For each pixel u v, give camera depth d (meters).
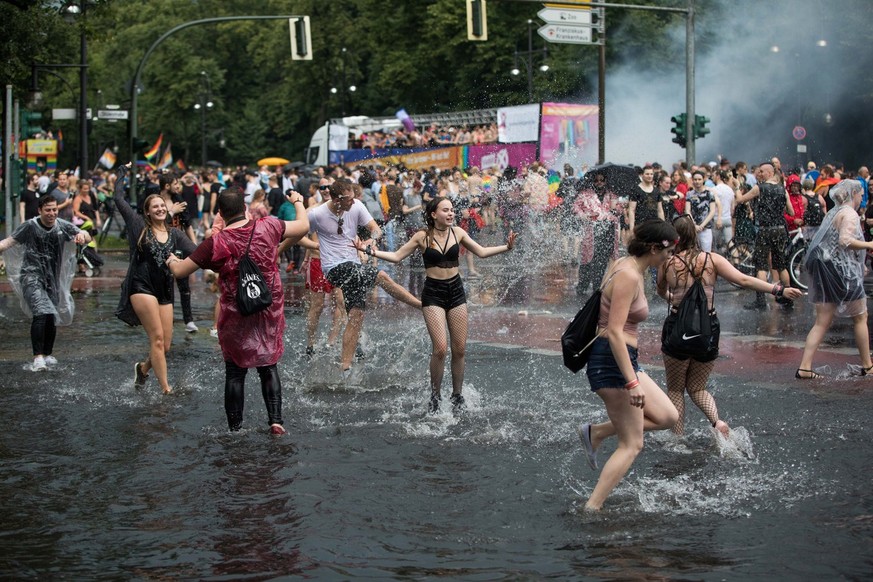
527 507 6.11
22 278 10.92
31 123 33.19
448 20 49.81
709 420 7.50
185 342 12.70
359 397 9.37
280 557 5.34
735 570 5.08
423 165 36.72
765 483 6.54
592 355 6.01
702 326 7.27
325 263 10.41
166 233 9.55
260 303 7.81
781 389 9.42
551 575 5.04
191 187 27.78
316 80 73.81
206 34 95.44
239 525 5.85
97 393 9.55
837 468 6.85
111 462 7.16
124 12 97.44
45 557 5.37
